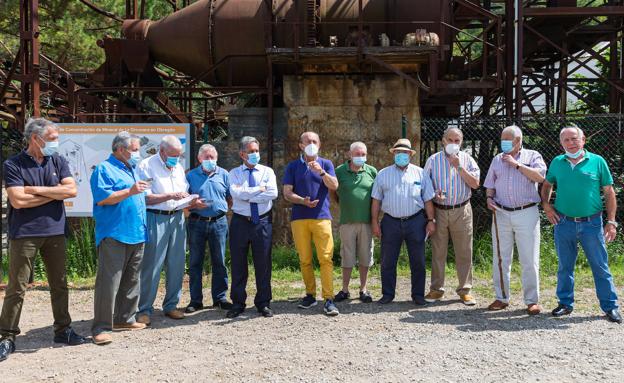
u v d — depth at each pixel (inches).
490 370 176.7
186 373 178.7
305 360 188.5
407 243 263.7
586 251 233.1
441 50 369.4
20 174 193.2
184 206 244.7
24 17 372.8
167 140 237.1
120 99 470.3
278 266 355.3
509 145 239.8
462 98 512.1
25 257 195.5
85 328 235.0
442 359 187.3
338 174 268.7
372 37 417.1
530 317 237.8
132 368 184.2
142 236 221.9
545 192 242.4
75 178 336.8
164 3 742.5
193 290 260.1
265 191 245.1
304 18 417.7
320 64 395.5
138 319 235.8
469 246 262.2
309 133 245.8
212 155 255.4
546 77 577.6
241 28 436.5
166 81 615.2
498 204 249.0
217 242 261.6
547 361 183.9
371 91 397.1
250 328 228.7
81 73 517.0
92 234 355.6
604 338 207.2
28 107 396.8
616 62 498.3
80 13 681.0
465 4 395.9
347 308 258.1
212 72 461.1
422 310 252.4
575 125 407.2
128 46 464.8
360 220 265.9
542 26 486.6
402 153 259.3
